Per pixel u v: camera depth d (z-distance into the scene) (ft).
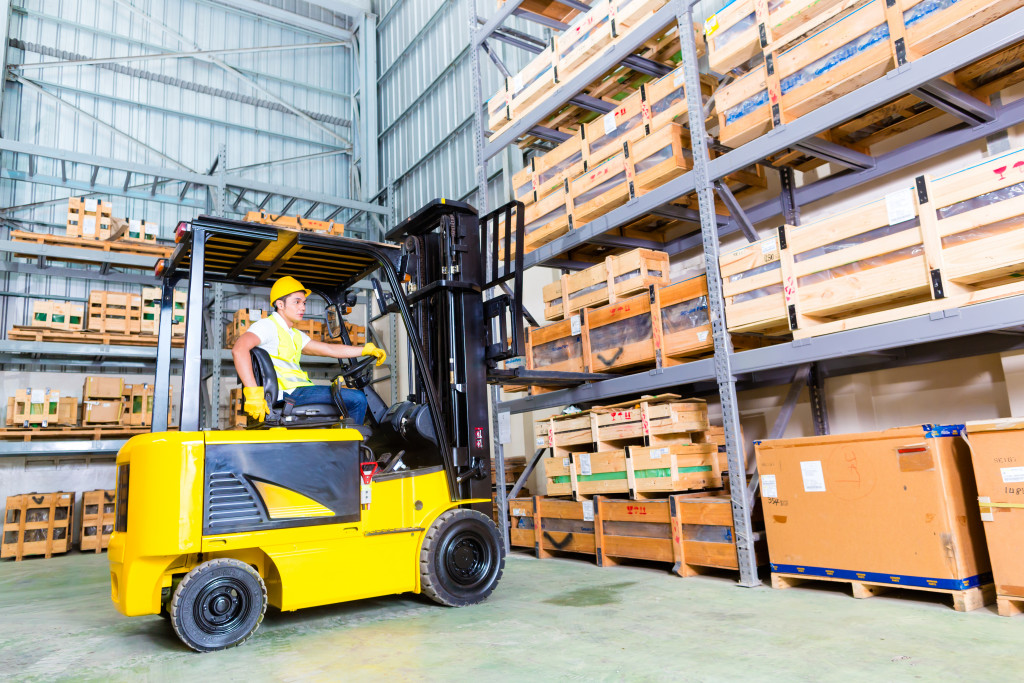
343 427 14.44
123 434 35.55
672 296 17.60
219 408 41.27
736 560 15.33
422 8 43.96
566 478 20.54
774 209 19.57
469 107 38.60
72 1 41.70
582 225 20.61
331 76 50.29
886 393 17.31
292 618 14.05
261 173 46.68
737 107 15.99
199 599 11.79
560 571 18.45
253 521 12.21
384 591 13.52
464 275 16.35
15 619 16.37
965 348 15.25
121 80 42.86
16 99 39.42
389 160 47.24
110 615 16.31
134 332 36.14
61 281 39.11
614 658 9.98
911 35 12.52
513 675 9.38
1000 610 11.06
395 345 42.57
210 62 45.57
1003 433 11.19
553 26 24.67
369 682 9.43
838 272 13.47
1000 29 11.29
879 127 16.70
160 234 42.68
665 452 17.38
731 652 9.97
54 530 32.68
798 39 14.51
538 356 22.13
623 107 19.07
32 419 33.42
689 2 16.80
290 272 16.69
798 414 19.25
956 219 11.69
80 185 40.11
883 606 12.21
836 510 13.32
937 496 11.82
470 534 14.73
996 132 14.99
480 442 15.69
